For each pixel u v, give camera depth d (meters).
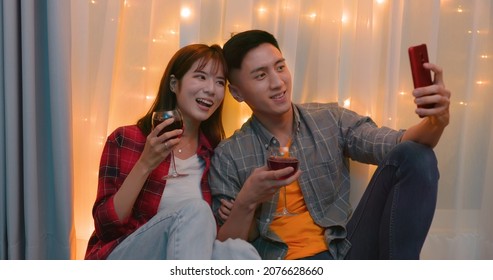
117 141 1.44
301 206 1.48
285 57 1.66
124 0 1.65
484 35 1.72
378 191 1.32
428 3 1.66
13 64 1.49
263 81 1.45
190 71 1.46
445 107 1.23
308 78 1.73
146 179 1.40
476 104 1.75
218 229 1.45
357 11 1.67
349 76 1.71
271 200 1.44
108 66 1.59
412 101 1.69
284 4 1.69
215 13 1.69
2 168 1.53
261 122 1.54
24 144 1.51
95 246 1.37
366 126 1.52
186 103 1.47
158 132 1.29
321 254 1.38
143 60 1.65
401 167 1.25
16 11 1.50
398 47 1.66
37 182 1.56
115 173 1.41
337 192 1.53
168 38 1.67
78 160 1.63
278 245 1.40
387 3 1.70
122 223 1.33
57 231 1.57
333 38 1.69
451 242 1.76
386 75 1.67
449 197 1.75
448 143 1.74
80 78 1.61
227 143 1.53
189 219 1.19
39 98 1.57
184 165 1.49
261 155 1.51
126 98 1.66
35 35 1.54
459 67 1.72
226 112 1.72
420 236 1.23
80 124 1.62
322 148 1.50
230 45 1.48
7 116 1.50
